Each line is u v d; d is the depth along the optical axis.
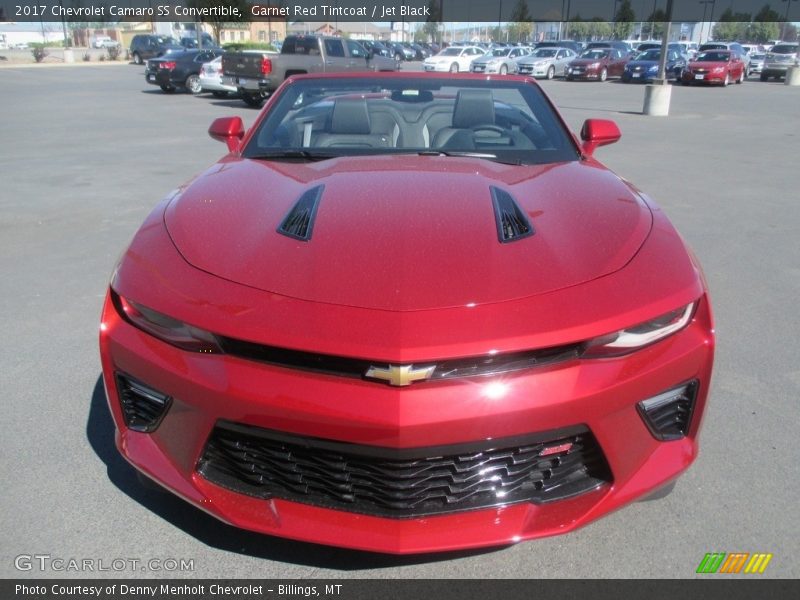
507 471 1.91
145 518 2.31
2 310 4.19
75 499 2.40
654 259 2.13
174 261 2.14
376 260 2.02
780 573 2.07
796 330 3.89
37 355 3.57
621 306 1.92
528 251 2.08
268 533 1.92
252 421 1.85
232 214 2.37
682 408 2.08
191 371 1.92
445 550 1.87
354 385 1.79
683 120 14.98
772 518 2.31
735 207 6.93
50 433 2.82
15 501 2.39
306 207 2.35
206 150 10.62
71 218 6.46
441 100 3.46
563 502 1.95
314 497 1.95
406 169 2.74
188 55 21.25
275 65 16.95
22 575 2.05
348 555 2.15
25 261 5.18
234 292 1.96
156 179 8.35
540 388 1.81
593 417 1.87
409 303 1.87
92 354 3.59
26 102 18.41
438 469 1.87
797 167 9.30
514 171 2.81
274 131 3.29
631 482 1.98
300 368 1.84
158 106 17.61
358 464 1.86
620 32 72.44
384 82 3.60
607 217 2.34
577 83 28.98
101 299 4.39
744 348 3.64
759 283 4.68
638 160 9.70
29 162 9.54
